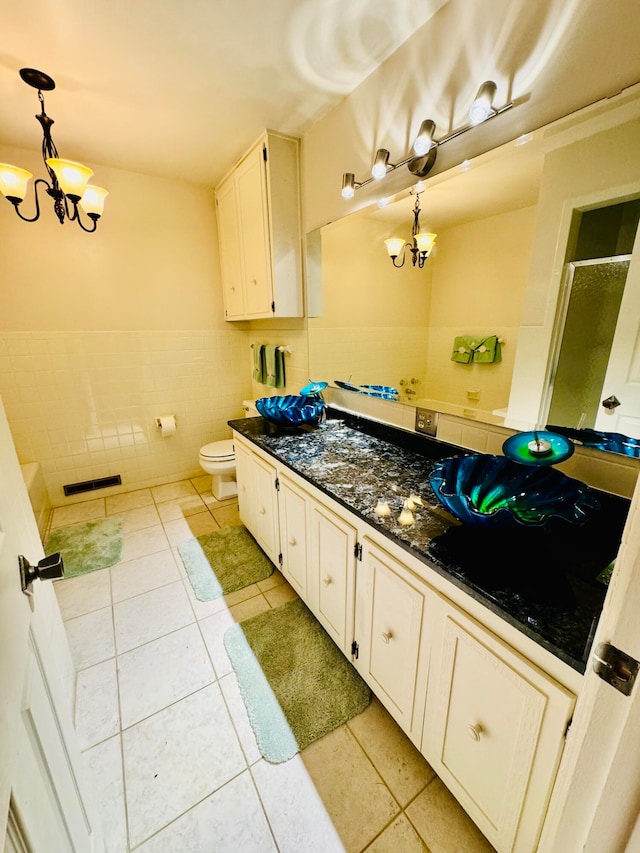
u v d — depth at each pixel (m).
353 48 1.32
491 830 0.83
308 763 1.09
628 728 0.39
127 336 2.67
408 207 1.45
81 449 2.66
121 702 1.27
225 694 1.30
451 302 1.35
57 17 1.17
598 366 0.95
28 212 2.23
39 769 0.56
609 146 0.87
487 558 0.85
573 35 0.86
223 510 2.62
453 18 1.12
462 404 1.37
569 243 0.98
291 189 1.98
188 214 2.72
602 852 0.44
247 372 3.22
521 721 0.71
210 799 1.01
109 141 2.02
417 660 0.97
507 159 1.09
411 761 1.09
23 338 2.35
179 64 1.40
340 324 1.92
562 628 0.66
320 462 1.50
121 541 2.23
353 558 1.17
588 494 0.86
